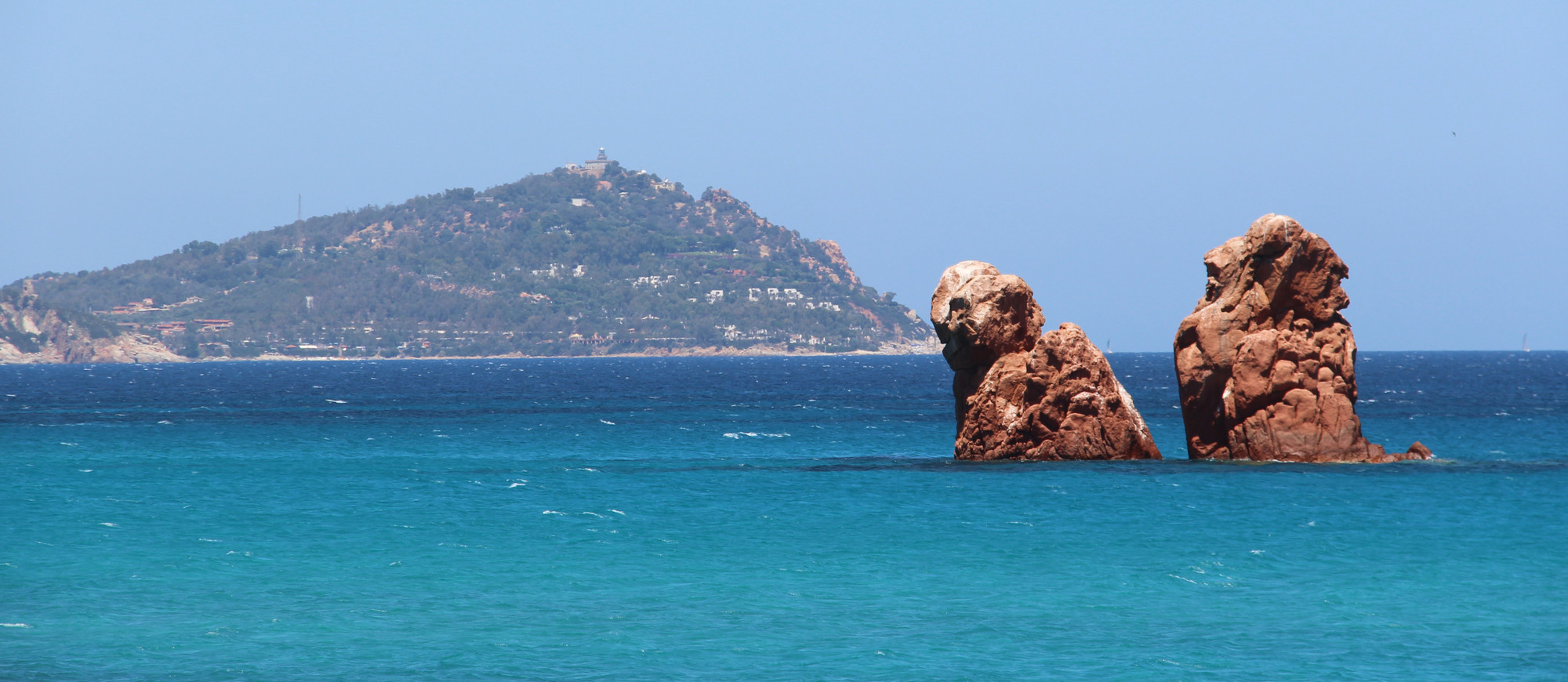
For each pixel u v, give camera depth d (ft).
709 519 156.66
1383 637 98.58
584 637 98.73
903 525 150.82
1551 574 120.57
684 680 88.33
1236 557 129.90
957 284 223.51
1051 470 203.21
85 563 125.90
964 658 93.66
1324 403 205.67
